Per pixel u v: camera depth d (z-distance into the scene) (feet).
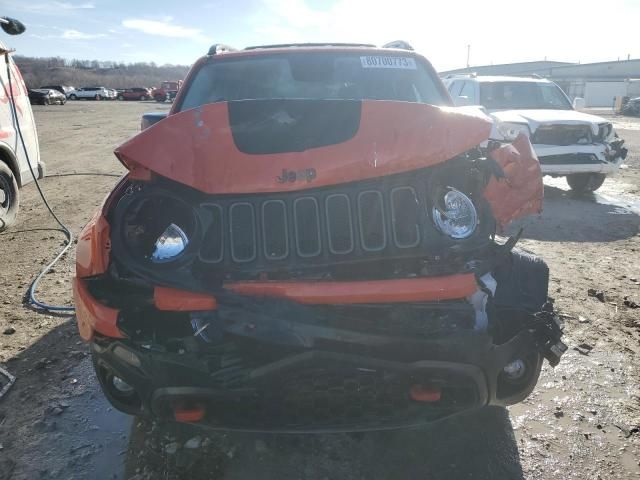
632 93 184.75
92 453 9.12
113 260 8.07
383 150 8.16
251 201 8.02
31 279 17.16
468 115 8.82
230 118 8.45
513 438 9.43
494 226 8.38
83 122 85.71
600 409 10.26
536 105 32.07
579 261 18.71
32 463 8.91
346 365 7.50
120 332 7.57
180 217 8.11
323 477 8.55
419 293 7.52
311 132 8.35
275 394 7.68
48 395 10.80
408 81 13.37
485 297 7.98
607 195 30.60
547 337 8.32
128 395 8.42
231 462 8.87
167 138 8.20
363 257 7.95
